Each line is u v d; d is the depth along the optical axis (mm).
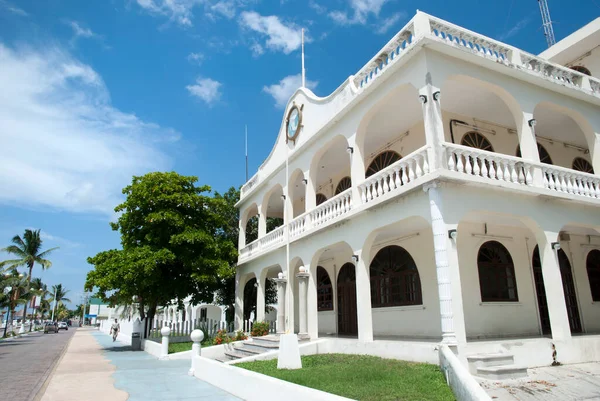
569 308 13750
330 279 18156
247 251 21266
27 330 55719
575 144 16312
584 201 11055
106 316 92000
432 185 9172
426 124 9586
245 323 22531
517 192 10117
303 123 16578
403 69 10703
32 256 48531
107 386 9422
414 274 13219
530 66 11742
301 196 22438
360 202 12055
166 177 20438
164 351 15516
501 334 11891
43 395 8445
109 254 20078
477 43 10875
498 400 6414
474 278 11969
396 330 13617
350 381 7621
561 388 7133
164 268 20172
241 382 7828
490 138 14023
